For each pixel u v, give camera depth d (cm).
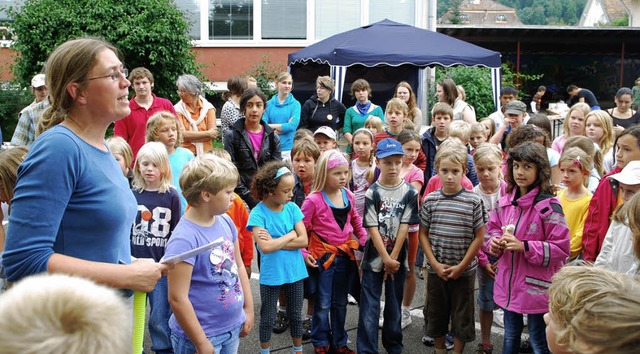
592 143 470
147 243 390
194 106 682
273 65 1506
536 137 509
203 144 673
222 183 281
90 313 105
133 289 212
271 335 414
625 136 396
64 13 1184
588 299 159
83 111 211
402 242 396
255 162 578
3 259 193
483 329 416
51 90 209
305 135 548
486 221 409
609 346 149
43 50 1195
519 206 371
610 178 379
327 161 412
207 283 285
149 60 1238
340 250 408
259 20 1499
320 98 849
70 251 205
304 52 1103
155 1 1228
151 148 392
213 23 1502
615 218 319
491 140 716
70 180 199
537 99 1850
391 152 397
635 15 3394
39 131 250
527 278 358
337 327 413
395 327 400
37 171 194
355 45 1015
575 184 425
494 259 424
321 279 406
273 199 389
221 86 1509
